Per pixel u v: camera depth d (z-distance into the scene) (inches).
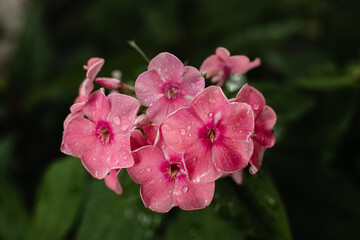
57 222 12.0
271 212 9.9
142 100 9.1
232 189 10.1
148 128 9.1
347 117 12.4
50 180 12.1
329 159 12.4
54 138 17.4
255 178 10.0
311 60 15.4
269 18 17.0
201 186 9.1
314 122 13.0
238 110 8.9
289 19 16.7
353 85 12.2
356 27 15.1
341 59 15.1
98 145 9.4
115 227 11.2
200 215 11.0
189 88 9.2
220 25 17.1
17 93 17.4
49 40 18.4
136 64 12.6
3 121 17.5
